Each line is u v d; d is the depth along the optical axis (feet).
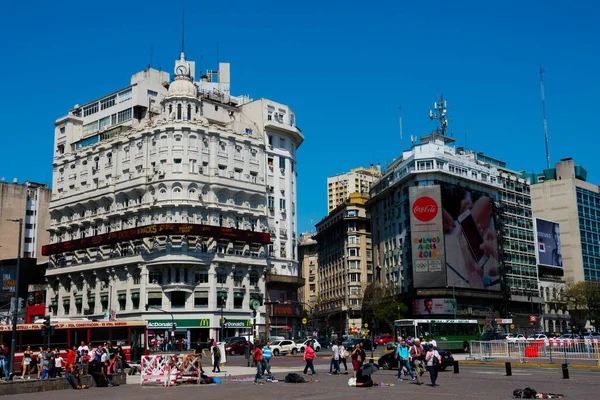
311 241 611.47
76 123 358.02
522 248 437.58
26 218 437.58
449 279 355.77
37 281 362.12
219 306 289.74
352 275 460.55
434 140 413.80
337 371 133.90
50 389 105.29
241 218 309.22
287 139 352.49
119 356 132.98
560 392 90.07
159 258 282.36
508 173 442.91
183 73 309.63
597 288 410.93
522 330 411.34
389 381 113.60
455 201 368.89
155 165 296.51
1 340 157.38
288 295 326.65
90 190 321.73
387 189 405.18
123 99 339.36
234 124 326.65
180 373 115.34
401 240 392.27
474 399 81.71
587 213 508.94
